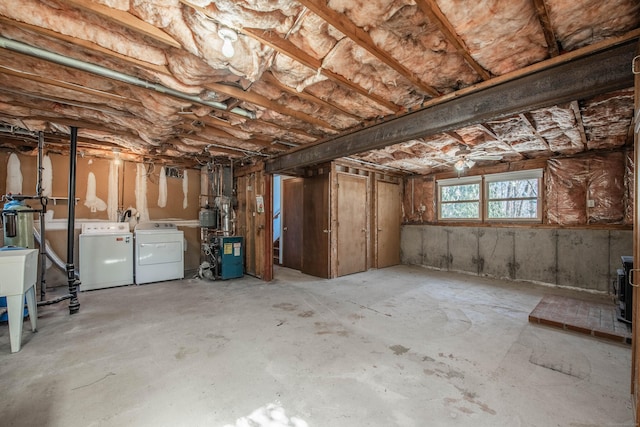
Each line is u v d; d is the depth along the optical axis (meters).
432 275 5.56
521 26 1.59
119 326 2.86
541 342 2.57
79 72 2.15
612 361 2.24
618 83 1.65
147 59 1.92
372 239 6.18
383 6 1.48
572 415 1.63
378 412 1.64
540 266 4.89
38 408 1.64
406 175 6.87
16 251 2.61
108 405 1.68
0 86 2.34
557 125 3.20
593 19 1.53
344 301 3.77
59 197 4.44
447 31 1.59
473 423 1.56
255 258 5.30
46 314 3.19
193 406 1.68
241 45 1.74
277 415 1.61
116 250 4.45
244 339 2.58
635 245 1.60
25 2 1.45
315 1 1.42
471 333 2.77
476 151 4.48
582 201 4.53
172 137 3.76
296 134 3.53
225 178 5.71
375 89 2.35
